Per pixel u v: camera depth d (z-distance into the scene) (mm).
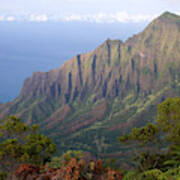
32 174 6453
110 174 6301
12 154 11023
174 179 7934
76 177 5812
